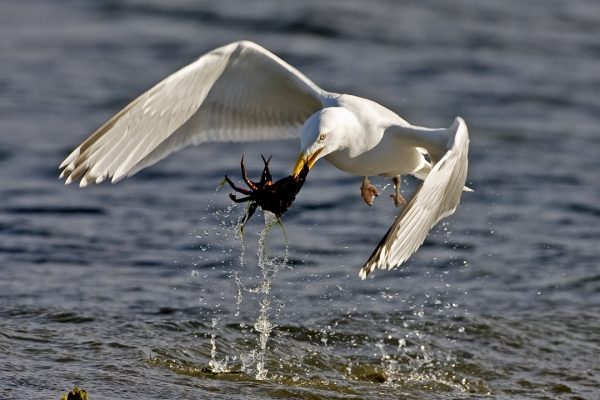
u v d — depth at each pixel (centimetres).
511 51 2467
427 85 2206
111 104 2061
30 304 1150
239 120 1024
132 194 1641
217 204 1593
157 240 1431
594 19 2747
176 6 2723
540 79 2277
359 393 976
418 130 909
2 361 953
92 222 1502
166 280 1280
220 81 980
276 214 905
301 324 1155
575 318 1202
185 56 2364
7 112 1991
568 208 1605
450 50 2458
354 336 1133
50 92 2119
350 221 1532
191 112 988
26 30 2547
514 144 1905
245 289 1262
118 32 2542
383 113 944
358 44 2488
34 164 1748
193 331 1104
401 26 2631
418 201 814
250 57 955
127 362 988
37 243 1399
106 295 1207
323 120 901
